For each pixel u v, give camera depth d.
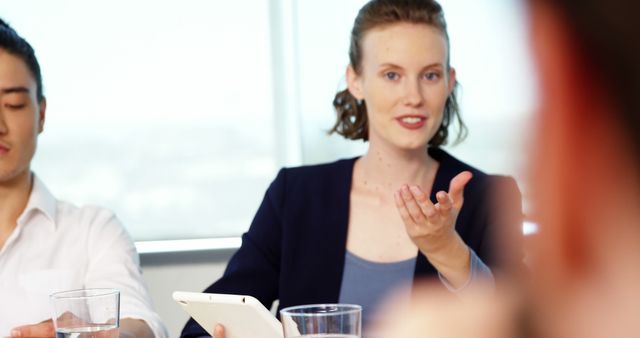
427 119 2.16
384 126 2.18
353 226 2.22
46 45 3.94
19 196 2.29
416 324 0.33
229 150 4.03
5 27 2.24
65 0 3.94
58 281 2.26
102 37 3.96
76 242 2.33
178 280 3.80
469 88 3.83
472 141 3.83
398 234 2.18
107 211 2.41
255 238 2.29
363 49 2.22
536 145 0.24
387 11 2.17
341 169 2.30
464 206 2.15
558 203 0.24
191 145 4.01
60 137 3.97
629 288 0.23
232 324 1.64
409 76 2.13
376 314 2.11
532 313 0.26
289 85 4.02
